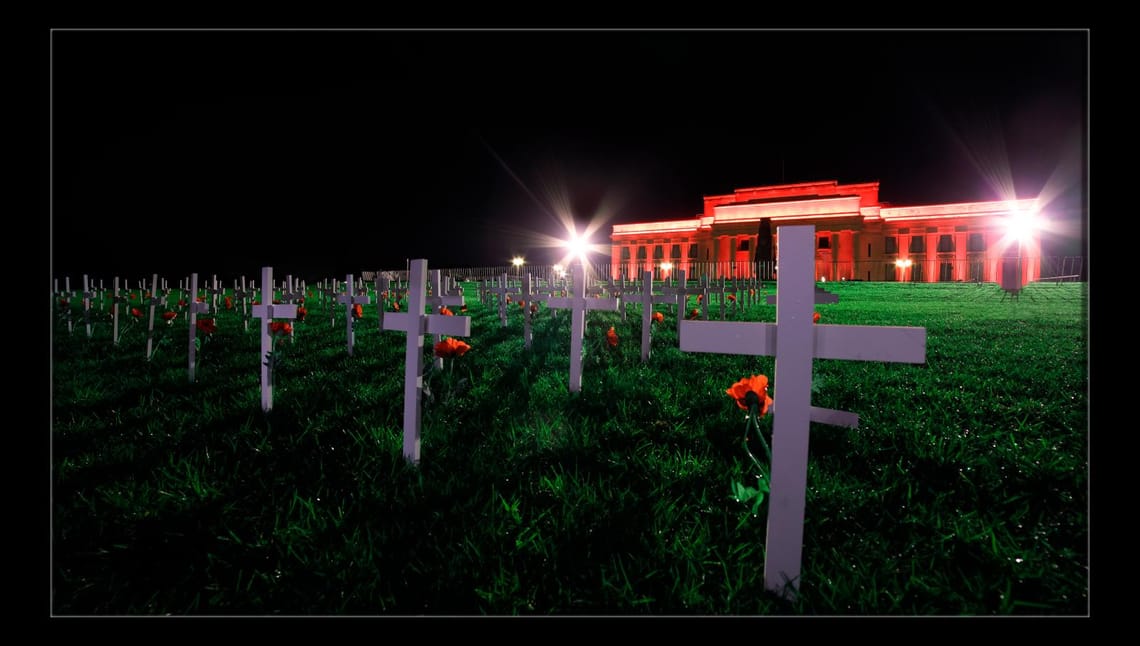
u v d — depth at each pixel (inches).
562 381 182.2
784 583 68.9
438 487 99.4
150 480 106.5
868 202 2367.1
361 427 134.0
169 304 500.4
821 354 65.4
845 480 99.4
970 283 1088.2
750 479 100.0
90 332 331.6
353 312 249.8
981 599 68.1
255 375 200.2
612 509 90.7
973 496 91.7
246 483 103.3
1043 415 133.3
